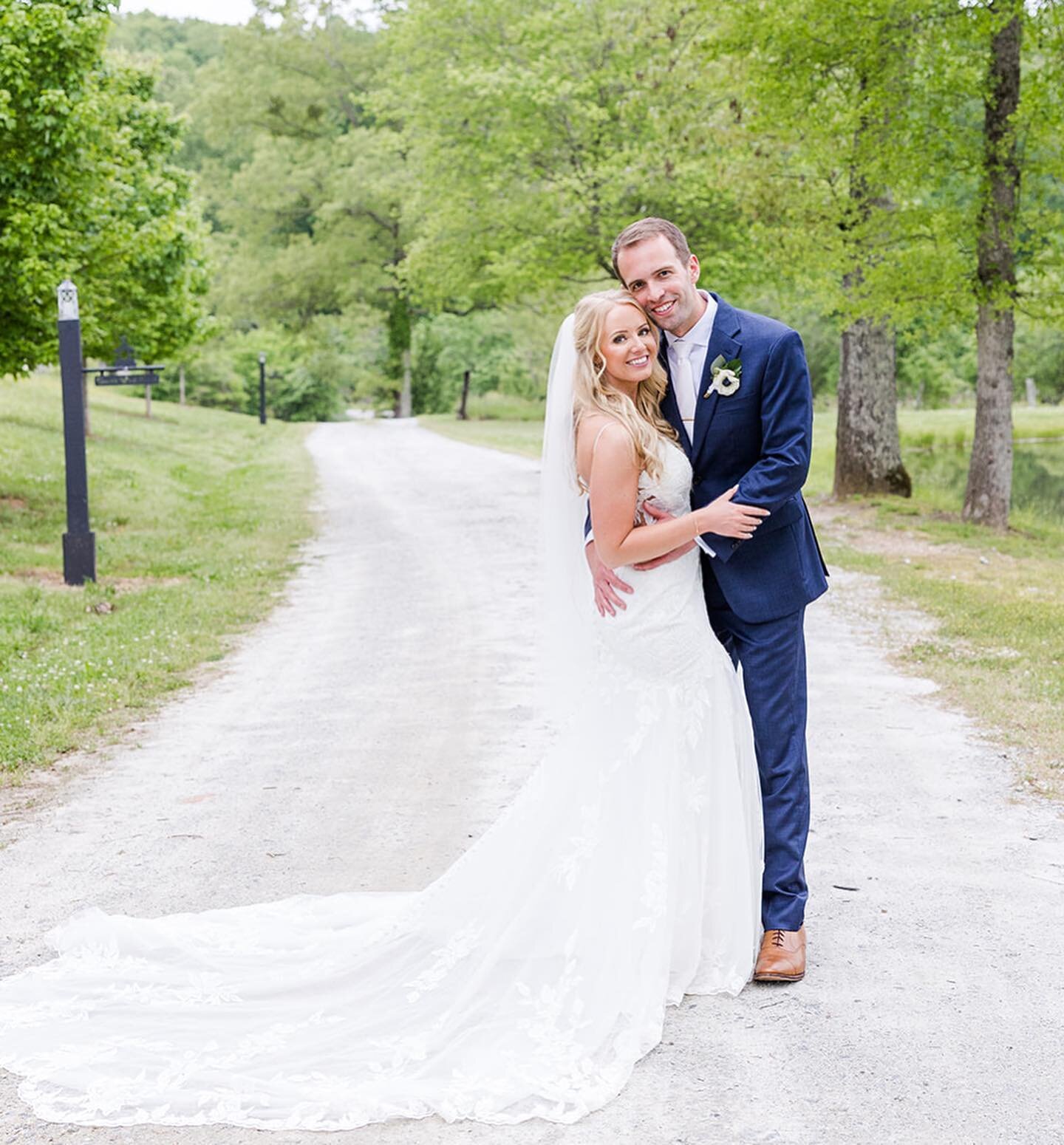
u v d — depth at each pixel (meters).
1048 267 15.77
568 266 23.27
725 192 21.08
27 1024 3.48
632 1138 2.79
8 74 14.24
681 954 3.55
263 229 59.03
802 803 3.73
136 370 19.20
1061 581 12.20
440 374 69.38
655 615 3.60
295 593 12.88
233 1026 3.42
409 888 4.46
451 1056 3.18
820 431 39.03
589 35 23.33
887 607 10.80
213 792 5.92
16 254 14.95
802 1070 3.07
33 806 5.77
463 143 25.58
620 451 3.56
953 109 15.41
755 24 15.09
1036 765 5.84
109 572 13.85
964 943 3.83
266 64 57.44
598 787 3.56
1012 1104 2.87
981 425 16.69
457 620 10.79
